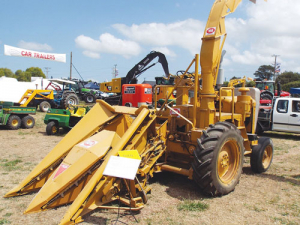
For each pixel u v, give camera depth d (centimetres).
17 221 328
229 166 459
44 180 412
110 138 396
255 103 571
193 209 376
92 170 365
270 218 361
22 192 401
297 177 546
